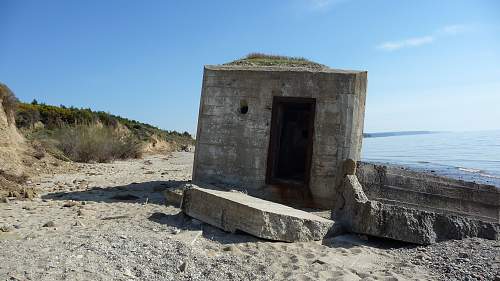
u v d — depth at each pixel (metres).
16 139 15.18
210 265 5.00
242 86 9.73
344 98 9.04
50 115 29.73
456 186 8.19
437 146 68.19
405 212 6.69
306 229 6.54
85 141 19.88
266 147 9.48
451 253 5.93
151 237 5.81
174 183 12.45
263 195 9.38
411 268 5.37
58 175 13.65
